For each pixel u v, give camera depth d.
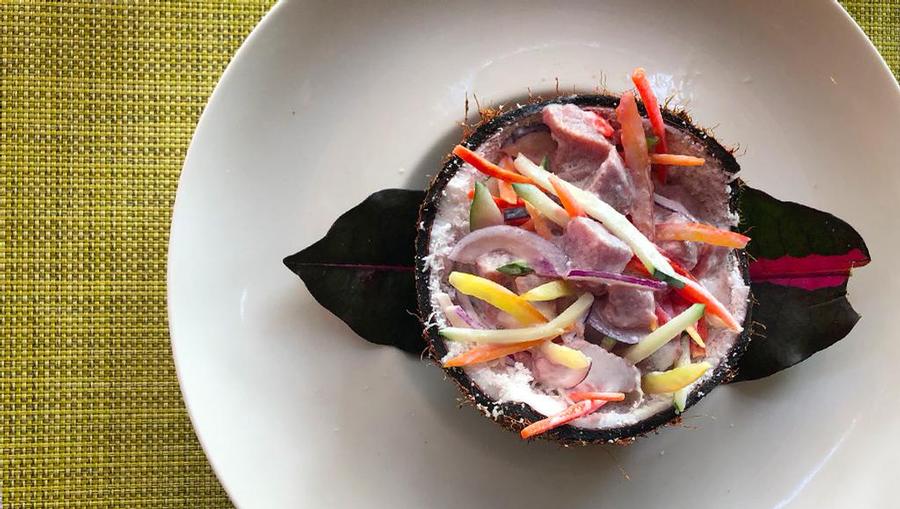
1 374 0.36
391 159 0.35
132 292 0.37
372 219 0.34
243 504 0.33
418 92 0.35
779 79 0.35
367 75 0.34
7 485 0.36
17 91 0.37
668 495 0.35
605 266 0.29
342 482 0.34
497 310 0.31
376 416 0.34
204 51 0.37
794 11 0.34
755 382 0.35
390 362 0.34
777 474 0.35
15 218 0.37
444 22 0.35
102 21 0.37
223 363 0.33
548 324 0.30
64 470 0.36
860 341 0.35
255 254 0.34
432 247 0.31
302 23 0.33
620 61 0.35
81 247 0.37
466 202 0.31
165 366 0.37
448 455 0.34
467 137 0.32
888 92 0.34
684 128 0.31
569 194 0.30
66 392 0.36
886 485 0.34
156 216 0.37
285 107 0.34
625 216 0.31
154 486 0.36
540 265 0.30
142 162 0.37
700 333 0.32
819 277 0.34
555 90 0.35
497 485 0.35
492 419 0.33
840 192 0.35
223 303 0.33
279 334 0.34
